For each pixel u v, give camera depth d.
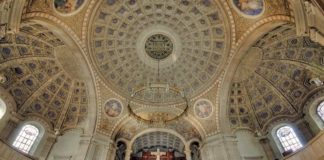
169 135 23.17
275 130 20.70
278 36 18.80
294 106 20.77
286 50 19.95
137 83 23.64
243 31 18.59
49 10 16.52
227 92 21.81
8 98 19.77
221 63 21.19
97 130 21.11
